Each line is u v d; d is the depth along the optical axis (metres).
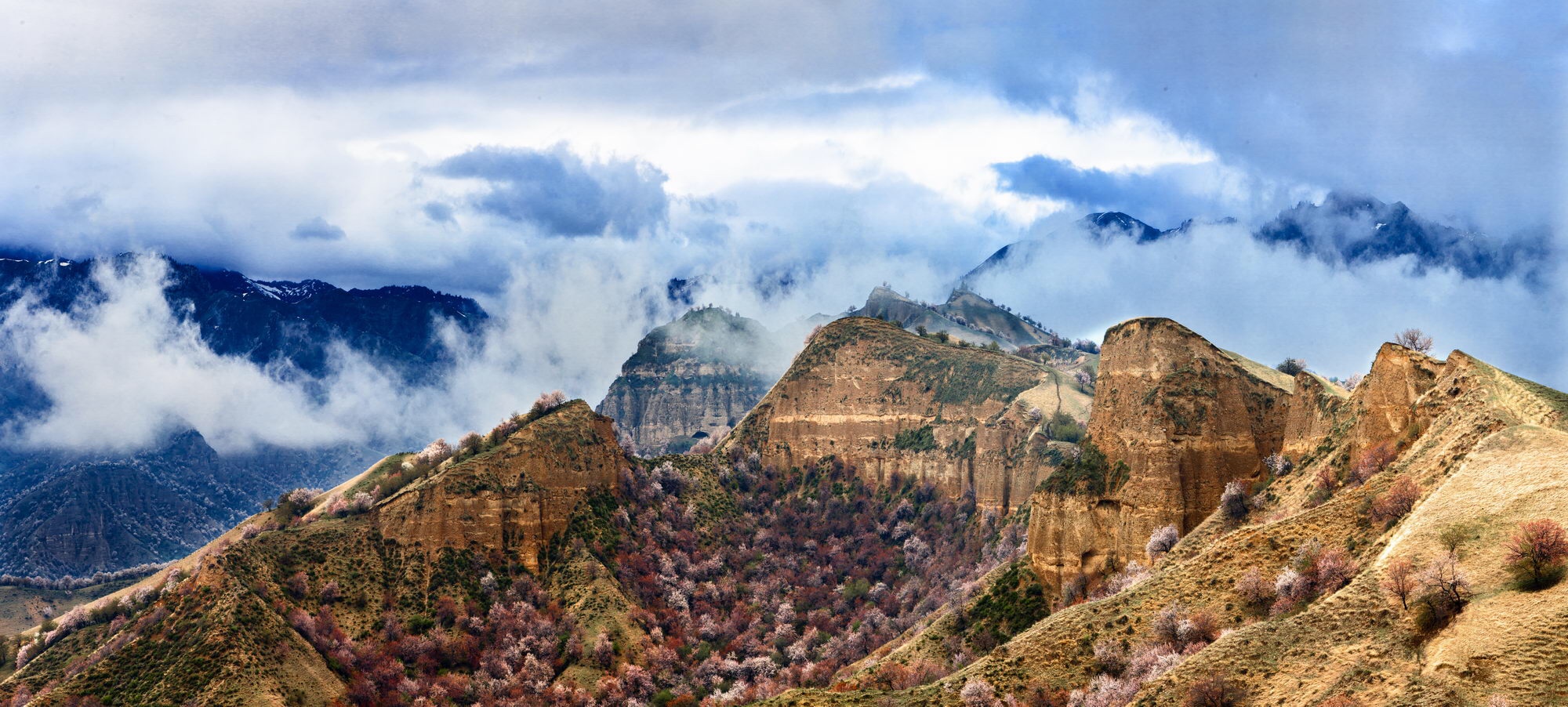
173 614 170.62
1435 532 80.88
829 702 104.75
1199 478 145.50
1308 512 103.38
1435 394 109.00
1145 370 153.88
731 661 185.50
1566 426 89.38
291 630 170.25
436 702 169.12
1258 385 153.12
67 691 157.88
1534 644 67.50
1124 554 144.88
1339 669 75.00
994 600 150.88
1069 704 96.94
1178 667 82.62
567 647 180.75
